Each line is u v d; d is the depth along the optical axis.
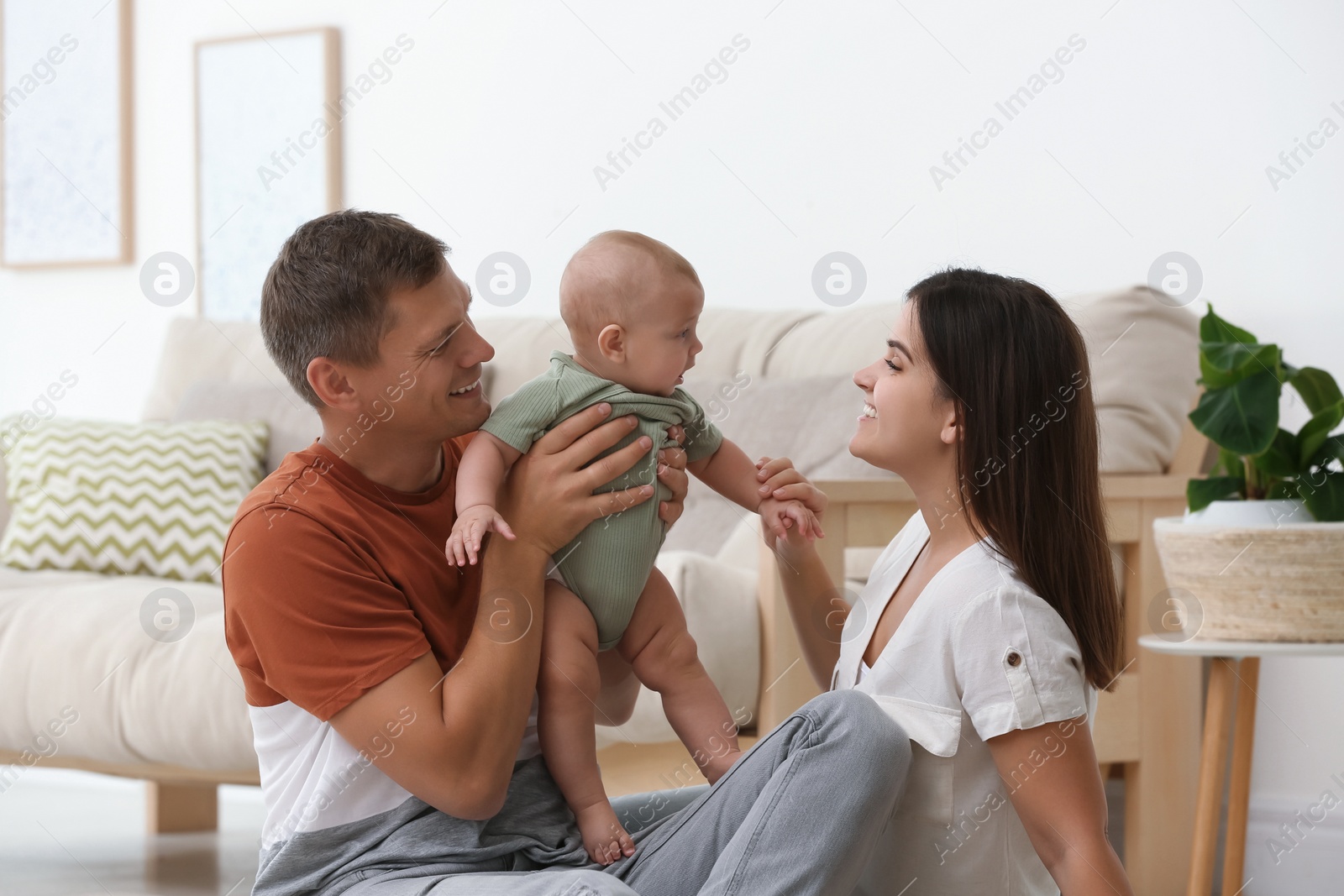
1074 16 2.12
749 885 0.87
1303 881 1.91
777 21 2.41
